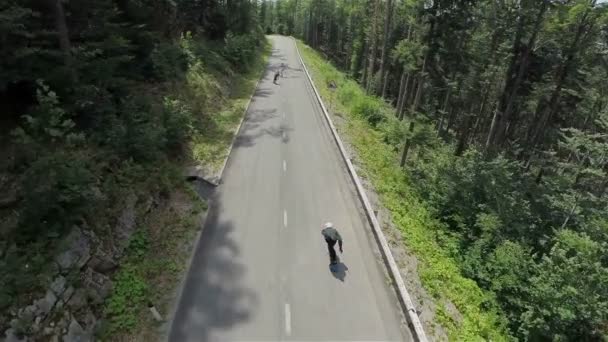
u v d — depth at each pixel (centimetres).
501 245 1578
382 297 1118
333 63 8519
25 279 811
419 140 2175
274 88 3553
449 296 1211
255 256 1257
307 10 9975
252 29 5584
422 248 1427
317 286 1144
